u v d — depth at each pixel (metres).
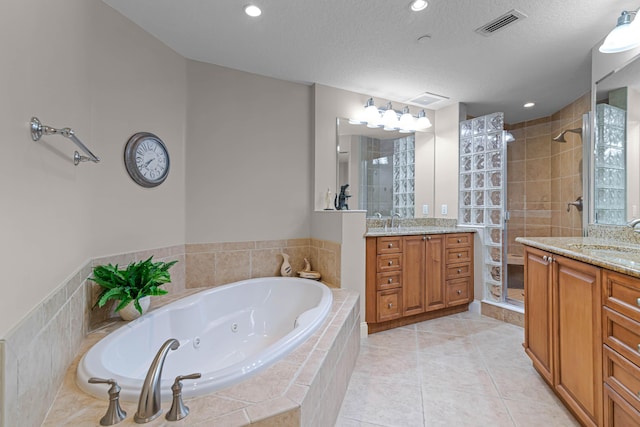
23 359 0.86
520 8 1.84
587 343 1.40
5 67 0.83
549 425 1.56
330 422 1.45
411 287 2.91
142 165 2.12
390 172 3.43
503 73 2.75
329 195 2.99
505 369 2.12
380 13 1.91
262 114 2.83
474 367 2.15
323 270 2.83
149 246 2.21
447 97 3.35
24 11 0.95
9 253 0.82
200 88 2.57
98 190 1.82
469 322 3.03
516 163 4.34
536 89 3.12
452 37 2.17
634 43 1.68
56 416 0.97
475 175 3.35
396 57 2.47
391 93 3.23
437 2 1.80
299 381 1.16
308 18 1.98
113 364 1.41
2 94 0.81
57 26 1.25
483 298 3.26
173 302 2.07
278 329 2.43
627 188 1.97
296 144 2.99
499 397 1.79
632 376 1.14
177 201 2.45
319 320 1.73
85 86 1.64
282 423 0.99
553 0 1.76
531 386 1.91
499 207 3.14
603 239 2.12
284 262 2.87
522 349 2.44
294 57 2.49
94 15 1.76
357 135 3.22
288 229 2.96
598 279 1.32
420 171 3.64
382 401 1.75
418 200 3.63
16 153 0.88
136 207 2.11
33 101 1.01
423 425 1.56
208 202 2.61
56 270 1.19
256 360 1.24
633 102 1.93
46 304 1.06
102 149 1.85
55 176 1.20
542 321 1.82
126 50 2.01
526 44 2.25
